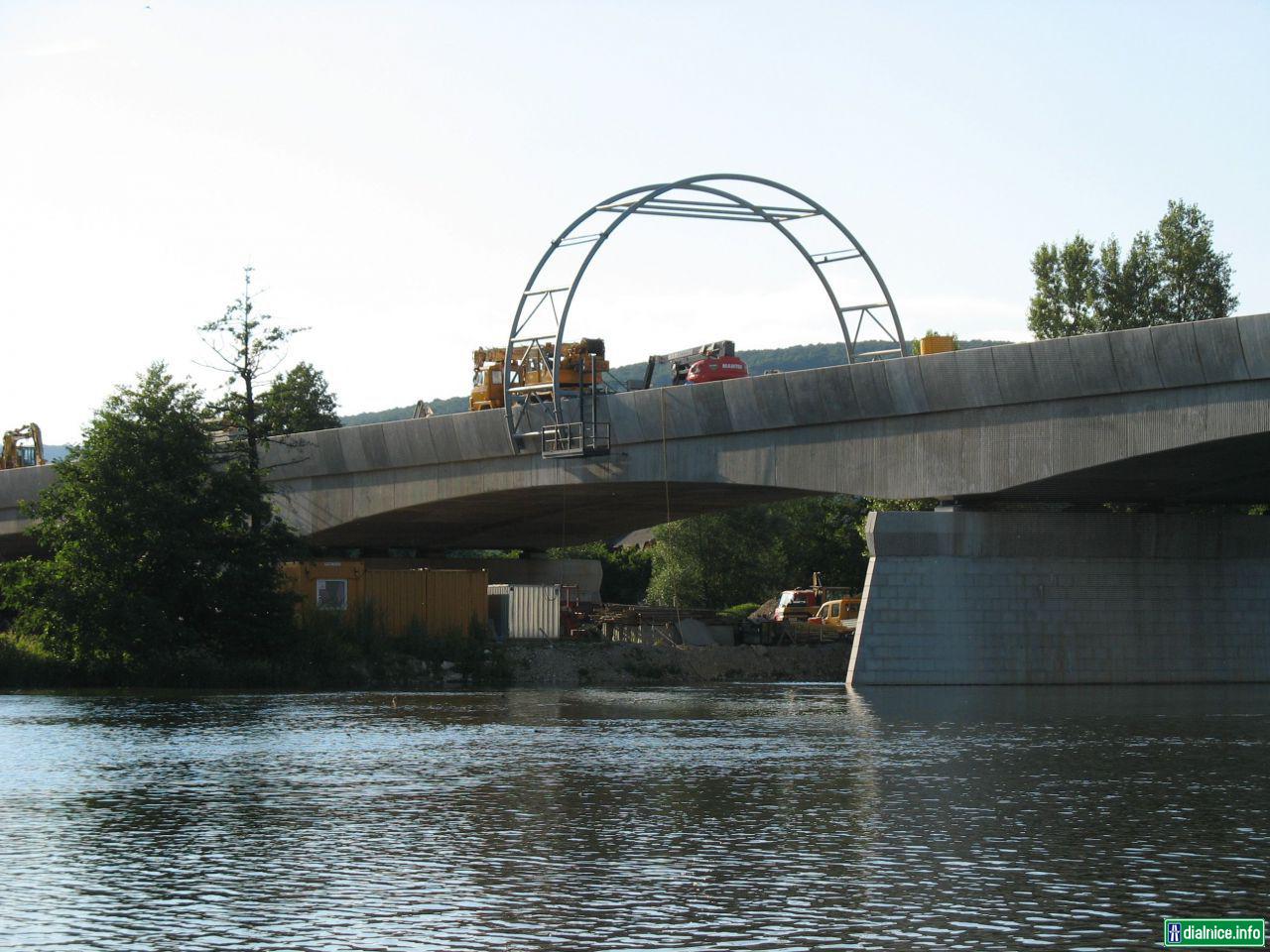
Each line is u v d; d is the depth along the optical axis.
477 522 83.00
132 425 59.88
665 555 117.69
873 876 18.23
